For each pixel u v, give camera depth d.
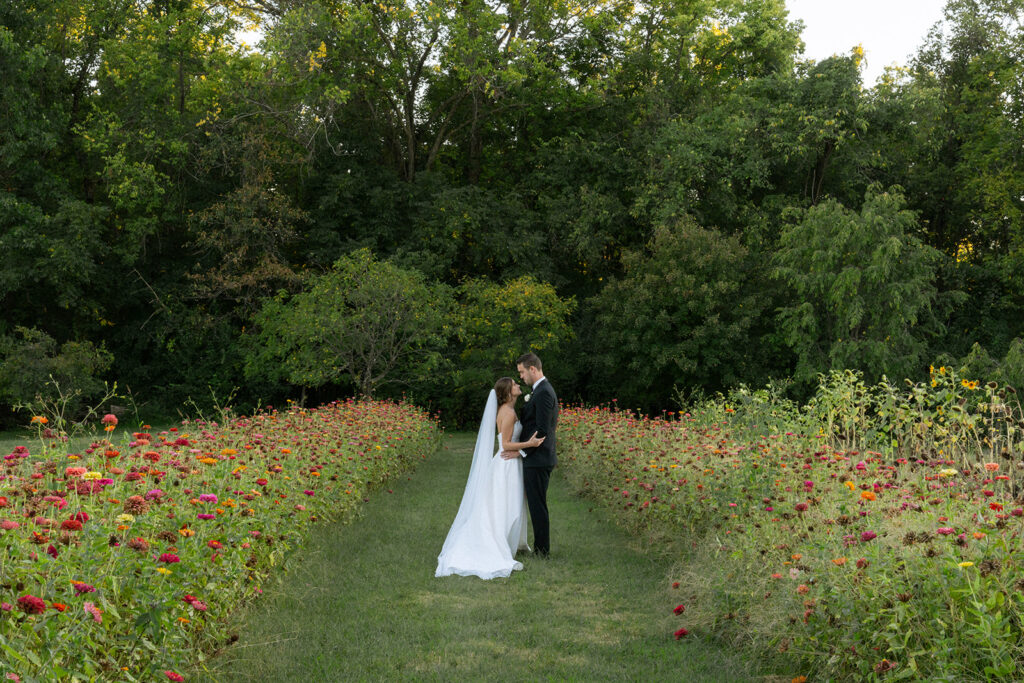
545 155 27.28
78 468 3.43
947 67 29.45
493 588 5.61
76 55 24.50
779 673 3.80
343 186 25.53
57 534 2.98
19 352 21.25
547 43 26.91
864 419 7.66
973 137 26.66
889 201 20.75
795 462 5.44
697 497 6.07
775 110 24.48
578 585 5.70
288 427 8.38
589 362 24.19
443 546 6.53
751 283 22.22
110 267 25.77
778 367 22.23
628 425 11.40
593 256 25.17
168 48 23.94
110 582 2.82
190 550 3.42
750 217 24.39
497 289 23.28
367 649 4.28
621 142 27.48
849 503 4.52
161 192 23.39
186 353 25.83
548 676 3.91
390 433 11.23
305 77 24.03
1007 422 5.67
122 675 2.75
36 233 22.06
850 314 19.41
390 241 26.11
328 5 25.91
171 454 4.85
